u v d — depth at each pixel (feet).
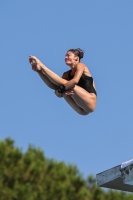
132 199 172.45
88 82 77.71
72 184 169.68
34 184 162.81
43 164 169.37
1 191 157.28
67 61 78.23
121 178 95.25
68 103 79.00
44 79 75.72
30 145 175.52
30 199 157.69
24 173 162.91
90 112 77.87
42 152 175.01
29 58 74.54
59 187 164.25
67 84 74.59
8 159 163.63
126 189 97.96
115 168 95.55
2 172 160.35
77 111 78.84
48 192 163.22
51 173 168.86
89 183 173.99
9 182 160.25
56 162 174.19
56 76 74.64
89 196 168.14
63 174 169.58
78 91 75.72
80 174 174.09
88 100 76.23
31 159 166.81
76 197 165.99
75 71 78.33
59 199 163.02
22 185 159.74
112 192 171.32
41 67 74.23
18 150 166.61
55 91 77.46
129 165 93.30
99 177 98.17
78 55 78.64
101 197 168.86
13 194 157.38
